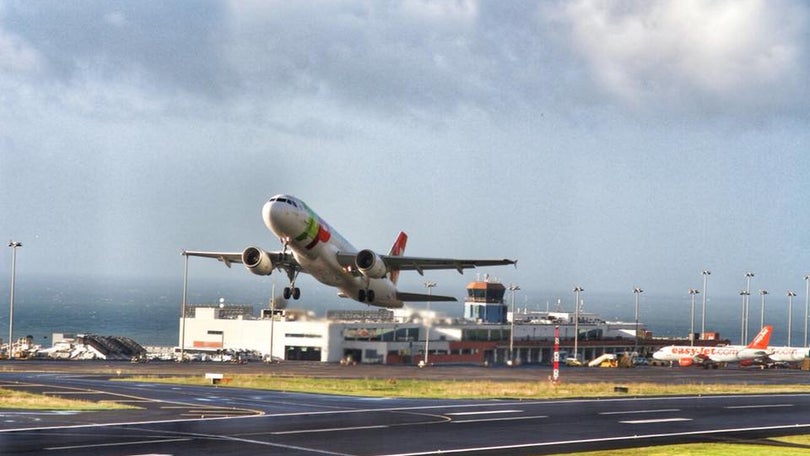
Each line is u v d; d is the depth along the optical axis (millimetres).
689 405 72875
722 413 66750
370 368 138375
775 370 158125
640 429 55469
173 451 42562
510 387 90188
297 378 103625
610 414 64000
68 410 59125
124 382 89500
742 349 173375
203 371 117625
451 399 74188
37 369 115125
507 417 60156
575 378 118500
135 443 44500
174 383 90250
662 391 87375
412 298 97562
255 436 48281
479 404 69312
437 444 47062
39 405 61906
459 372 129875
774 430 56469
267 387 85625
